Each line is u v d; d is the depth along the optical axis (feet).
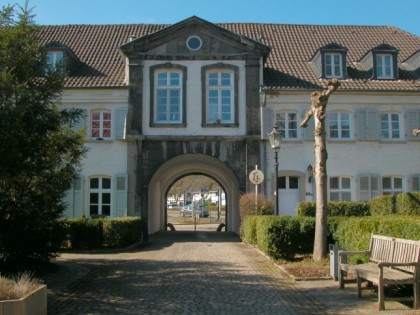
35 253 40.27
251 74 80.64
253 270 42.91
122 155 79.92
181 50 80.89
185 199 244.63
